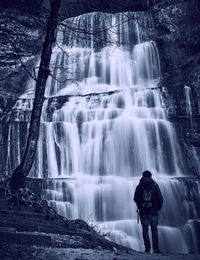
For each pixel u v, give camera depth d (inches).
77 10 1240.8
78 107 952.9
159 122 905.5
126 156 874.8
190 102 939.3
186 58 1144.8
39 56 1226.6
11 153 868.0
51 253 229.3
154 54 1229.7
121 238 656.4
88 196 738.8
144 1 1300.4
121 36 1288.1
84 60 1257.4
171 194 739.4
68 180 740.7
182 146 901.8
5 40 1219.9
